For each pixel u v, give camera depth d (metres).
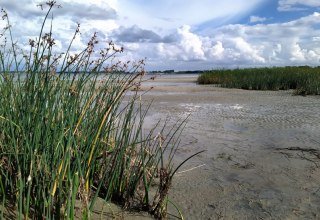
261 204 2.80
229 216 2.61
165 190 2.53
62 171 2.04
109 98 2.89
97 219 2.39
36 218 2.10
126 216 2.50
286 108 8.12
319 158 3.96
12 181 2.30
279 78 15.25
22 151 2.20
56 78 2.54
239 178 3.36
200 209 2.72
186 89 15.26
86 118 2.68
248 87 15.38
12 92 2.58
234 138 4.96
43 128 2.31
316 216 2.60
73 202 1.98
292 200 2.88
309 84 12.79
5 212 2.12
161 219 2.53
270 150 4.31
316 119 6.41
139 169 2.77
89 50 2.72
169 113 7.37
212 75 20.77
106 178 2.79
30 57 2.45
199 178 3.35
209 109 8.09
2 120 2.40
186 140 4.80
